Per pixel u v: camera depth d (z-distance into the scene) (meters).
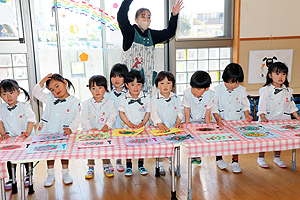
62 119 2.32
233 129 2.14
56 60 3.57
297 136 1.92
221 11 3.88
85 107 2.42
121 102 2.40
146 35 3.20
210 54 3.96
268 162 2.79
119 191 2.23
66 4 3.45
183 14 3.79
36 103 3.56
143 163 2.78
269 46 3.94
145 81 3.30
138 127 2.24
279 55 3.97
